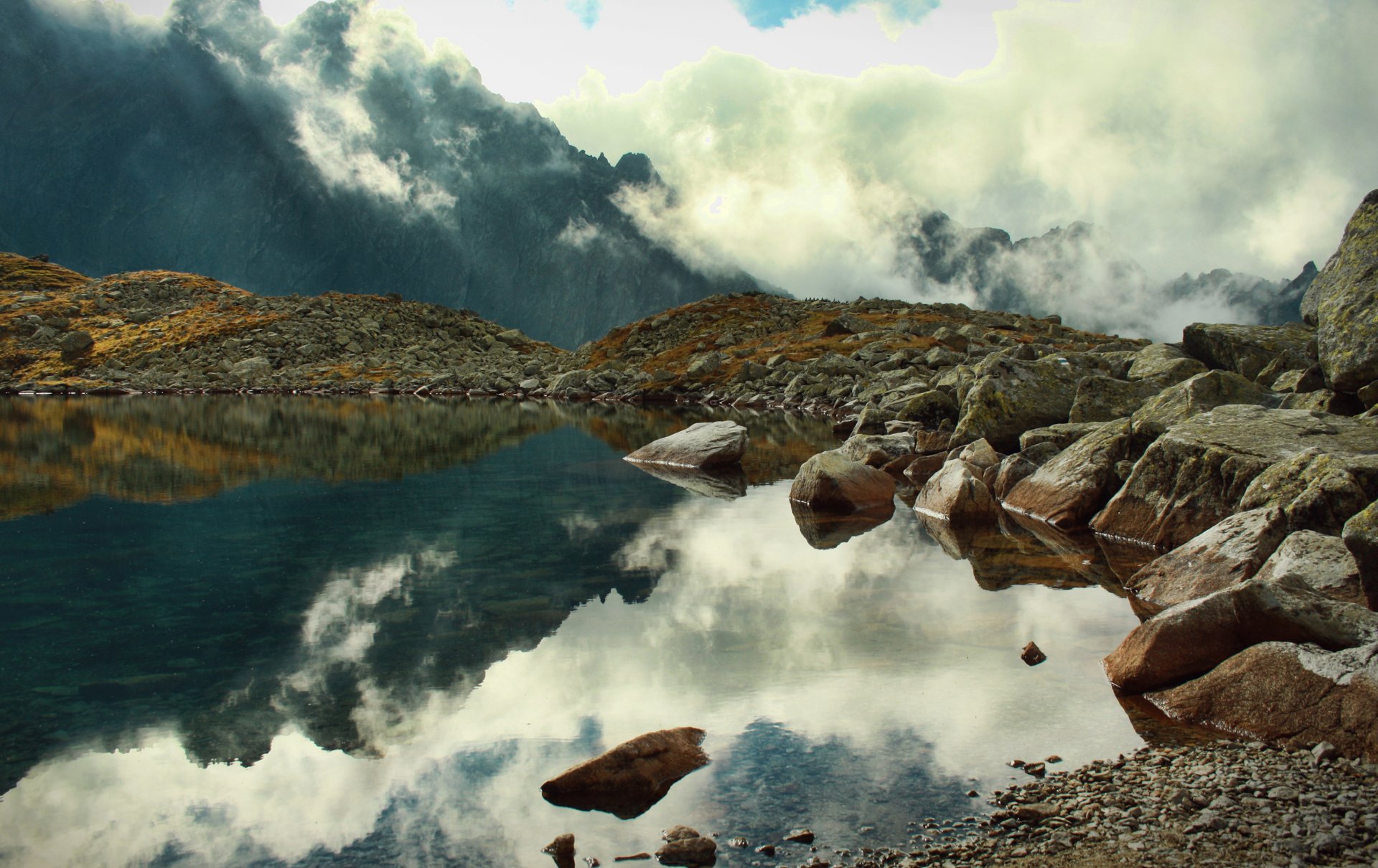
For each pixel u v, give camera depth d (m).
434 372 110.44
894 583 14.11
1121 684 9.30
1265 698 8.09
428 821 6.79
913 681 9.59
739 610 12.57
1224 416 17.45
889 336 88.50
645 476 29.06
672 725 8.49
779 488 26.23
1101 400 25.33
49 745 8.22
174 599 13.37
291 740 8.30
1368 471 12.01
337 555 16.55
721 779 7.35
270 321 125.62
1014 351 47.72
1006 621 11.88
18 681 9.84
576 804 7.01
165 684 9.74
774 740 8.09
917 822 6.60
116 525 19.70
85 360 111.06
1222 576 12.09
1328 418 16.53
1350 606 8.95
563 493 25.09
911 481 27.72
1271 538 12.18
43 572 15.20
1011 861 6.02
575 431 47.88
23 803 7.14
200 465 31.30
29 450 36.00
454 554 16.69
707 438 32.12
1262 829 6.24
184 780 7.51
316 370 109.44
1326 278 20.92
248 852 6.36
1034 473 21.44
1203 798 6.72
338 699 9.26
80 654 10.78
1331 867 5.72
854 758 7.71
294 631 11.71
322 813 6.93
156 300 138.62
